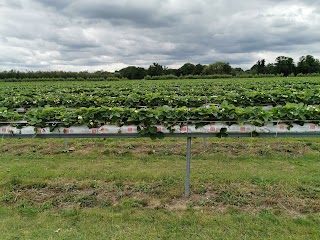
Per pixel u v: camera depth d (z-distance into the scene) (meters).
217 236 3.30
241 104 8.88
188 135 4.14
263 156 6.47
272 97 8.95
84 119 4.25
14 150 7.24
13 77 54.41
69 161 6.25
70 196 4.43
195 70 84.25
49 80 51.69
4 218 3.76
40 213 3.90
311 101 9.01
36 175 5.32
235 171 5.43
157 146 7.44
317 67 77.81
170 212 3.89
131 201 4.21
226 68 82.50
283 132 4.08
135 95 9.20
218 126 4.11
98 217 3.77
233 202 4.16
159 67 79.12
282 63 78.94
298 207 3.99
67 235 3.35
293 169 5.53
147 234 3.36
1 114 4.73
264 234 3.33
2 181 5.03
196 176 5.16
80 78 53.25
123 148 7.31
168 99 8.84
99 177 5.23
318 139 7.95
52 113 4.38
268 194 4.40
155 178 5.13
